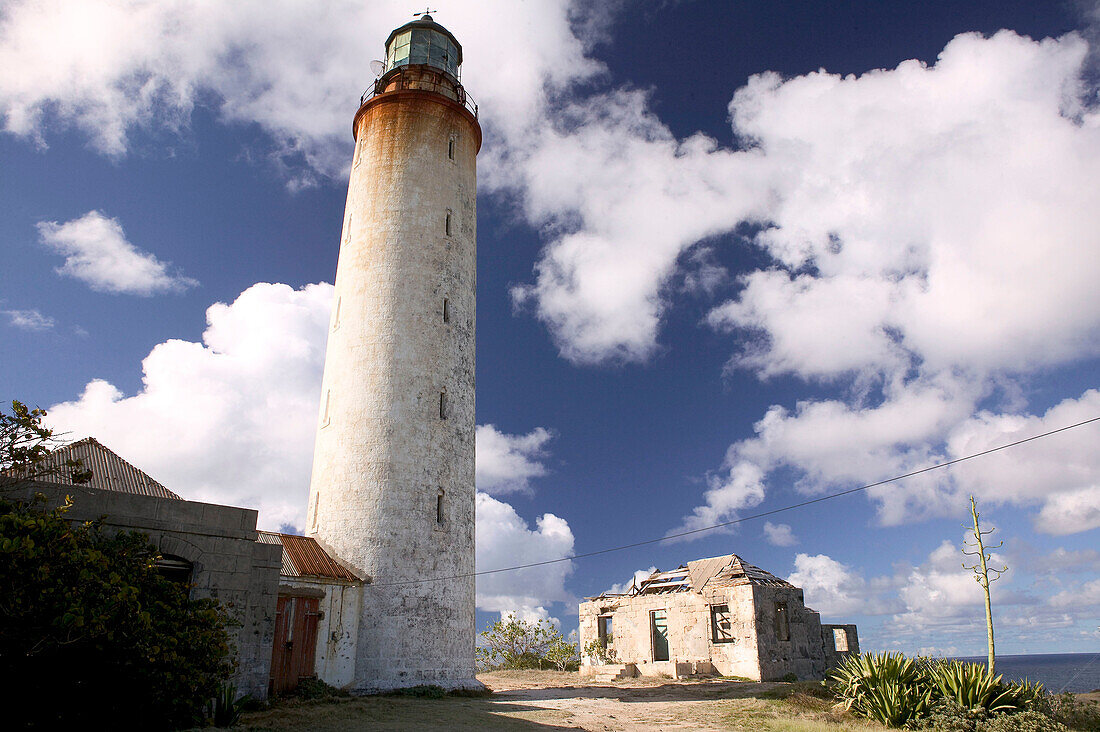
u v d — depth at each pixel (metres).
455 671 25.75
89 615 12.48
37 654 12.76
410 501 26.62
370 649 24.55
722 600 33.25
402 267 29.94
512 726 17.84
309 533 27.48
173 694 14.23
